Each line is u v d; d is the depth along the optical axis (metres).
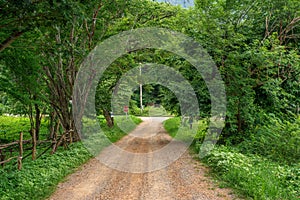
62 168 8.94
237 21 13.77
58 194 6.85
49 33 9.27
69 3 6.09
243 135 12.55
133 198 6.54
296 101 13.78
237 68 11.99
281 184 6.83
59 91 14.23
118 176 8.51
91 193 6.91
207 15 12.65
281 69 13.36
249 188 6.48
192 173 8.59
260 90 13.36
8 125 21.50
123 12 14.66
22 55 9.74
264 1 13.32
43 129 20.12
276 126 11.24
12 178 7.30
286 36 13.83
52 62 13.28
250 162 8.70
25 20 6.60
